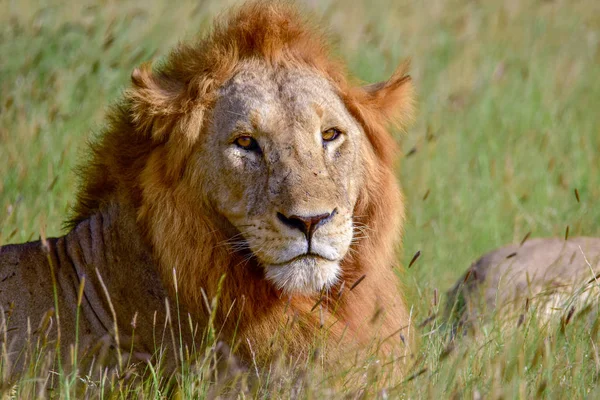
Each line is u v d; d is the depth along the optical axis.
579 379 9.20
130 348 9.41
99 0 22.05
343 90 9.91
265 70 9.53
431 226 15.23
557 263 12.31
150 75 9.48
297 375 9.05
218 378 9.19
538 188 16.75
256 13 9.73
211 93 9.42
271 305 9.36
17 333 9.59
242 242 9.32
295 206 8.74
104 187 9.90
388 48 23.78
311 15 10.61
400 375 9.73
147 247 9.45
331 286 9.66
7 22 20.22
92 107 16.67
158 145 9.45
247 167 9.16
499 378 8.73
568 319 9.72
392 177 10.13
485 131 19.58
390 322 10.14
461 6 28.55
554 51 25.70
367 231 9.89
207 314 9.31
